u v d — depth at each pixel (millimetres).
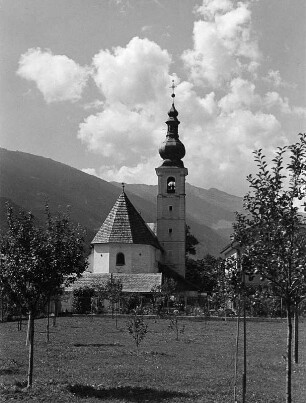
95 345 35719
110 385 21531
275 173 15164
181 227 99188
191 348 34688
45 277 20672
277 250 14688
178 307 74438
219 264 18016
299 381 22797
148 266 85500
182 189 100062
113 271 84938
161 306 70688
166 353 31844
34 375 23328
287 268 14734
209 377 23719
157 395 19750
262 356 31078
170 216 99438
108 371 24781
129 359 28891
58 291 21781
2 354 30203
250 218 15547
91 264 90562
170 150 100938
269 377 23797
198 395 19828
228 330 49406
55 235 21391
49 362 27312
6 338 39906
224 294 18078
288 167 15078
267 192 15000
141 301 71125
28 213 21891
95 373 24219
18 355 29859
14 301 20969
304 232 14906
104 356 29969
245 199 15391
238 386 21703
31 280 20500
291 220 14625
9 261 20578
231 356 30812
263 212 14930
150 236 89125
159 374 24297
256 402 18656
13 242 20828
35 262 20359
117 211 88562
